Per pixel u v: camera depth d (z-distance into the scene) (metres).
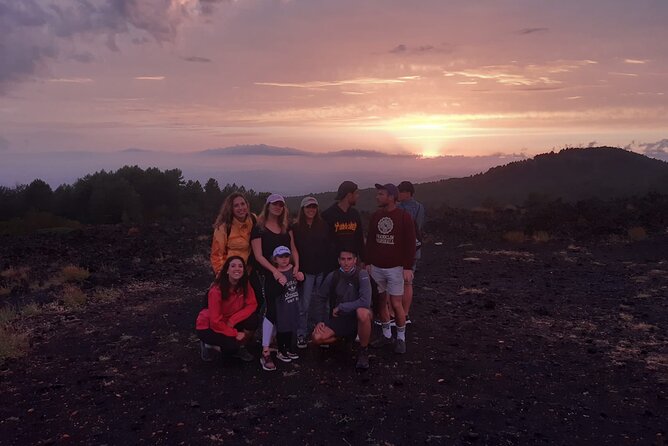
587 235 15.88
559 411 4.62
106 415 4.50
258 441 4.07
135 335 6.78
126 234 16.23
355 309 5.57
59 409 4.62
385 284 6.14
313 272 6.04
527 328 7.15
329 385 5.15
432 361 5.85
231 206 5.73
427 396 4.91
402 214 5.93
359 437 4.14
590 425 4.36
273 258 5.66
